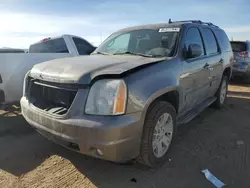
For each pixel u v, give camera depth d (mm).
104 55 3770
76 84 2578
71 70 2762
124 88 2490
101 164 3178
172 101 3432
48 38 6730
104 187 2703
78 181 2809
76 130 2477
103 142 2391
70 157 3350
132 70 2684
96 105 2480
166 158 3256
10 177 2867
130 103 2514
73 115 2529
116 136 2406
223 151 3600
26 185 2719
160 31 3938
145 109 2646
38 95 3059
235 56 9805
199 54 3756
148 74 2795
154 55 3547
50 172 2984
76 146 2621
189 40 3936
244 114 5508
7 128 4414
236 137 4145
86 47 6867
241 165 3199
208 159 3348
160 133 3061
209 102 4996
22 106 3230
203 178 2891
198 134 4254
